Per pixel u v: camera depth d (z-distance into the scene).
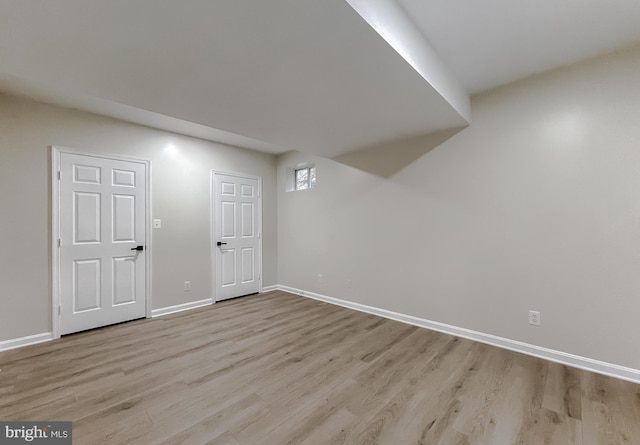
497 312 2.59
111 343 2.69
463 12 1.68
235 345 2.64
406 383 1.98
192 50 1.55
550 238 2.32
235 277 4.39
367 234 3.63
